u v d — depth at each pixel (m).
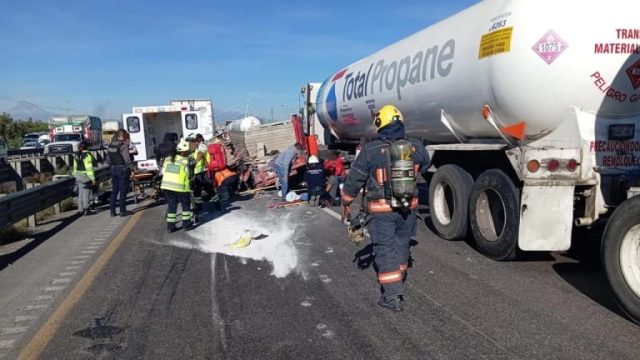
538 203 5.76
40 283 6.10
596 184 5.71
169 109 18.19
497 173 6.27
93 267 6.67
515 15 5.91
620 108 5.64
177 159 8.88
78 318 4.88
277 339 4.25
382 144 4.81
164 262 6.82
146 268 6.55
